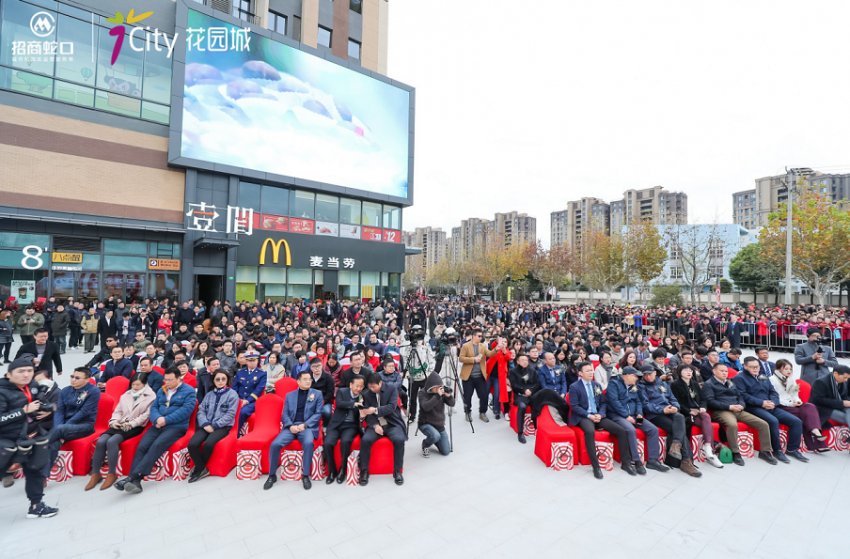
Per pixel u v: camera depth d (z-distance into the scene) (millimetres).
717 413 6102
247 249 20172
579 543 3797
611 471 5500
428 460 5871
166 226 17422
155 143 17438
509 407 8078
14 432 3990
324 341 9367
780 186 86125
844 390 6379
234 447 5516
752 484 5113
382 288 26031
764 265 42406
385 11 27844
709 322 15258
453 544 3760
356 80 23766
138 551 3615
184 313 14109
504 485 5043
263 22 21734
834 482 5180
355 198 24438
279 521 4152
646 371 5898
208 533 3916
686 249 50281
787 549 3734
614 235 41500
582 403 5809
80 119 15742
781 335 16031
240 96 19500
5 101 14359
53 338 12422
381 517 4246
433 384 6070
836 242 24234
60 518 4164
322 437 5527
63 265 15422
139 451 4941
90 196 15898
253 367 6824
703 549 3721
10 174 14391
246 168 19625
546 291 60125
